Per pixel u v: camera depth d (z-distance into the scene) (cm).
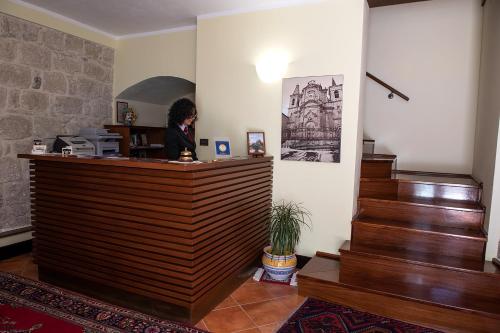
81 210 259
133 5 345
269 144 339
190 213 215
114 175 241
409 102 405
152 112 527
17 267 317
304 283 271
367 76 407
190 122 327
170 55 418
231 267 274
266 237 339
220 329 223
